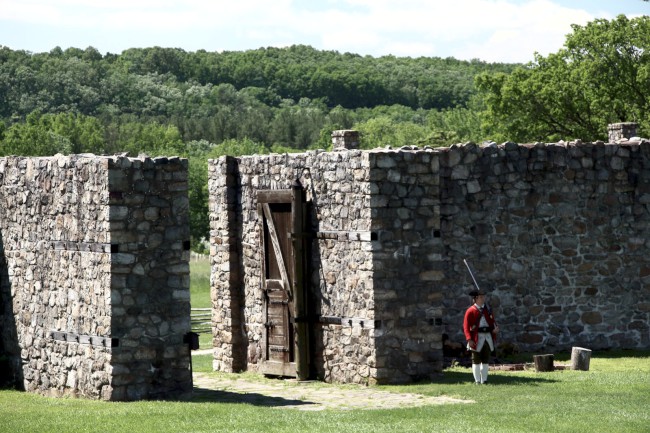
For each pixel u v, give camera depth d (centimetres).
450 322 2506
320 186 2262
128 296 1970
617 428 1573
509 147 2558
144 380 1984
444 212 2516
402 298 2150
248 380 2359
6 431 1623
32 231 2206
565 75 5647
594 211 2622
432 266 2180
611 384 2030
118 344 1961
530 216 2573
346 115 16438
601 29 5588
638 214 2652
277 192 2364
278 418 1678
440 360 2180
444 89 18238
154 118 16325
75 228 2055
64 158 2086
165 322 2005
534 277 2577
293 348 2359
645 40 5369
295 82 18738
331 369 2253
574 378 2134
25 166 2223
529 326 2575
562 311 2598
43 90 16288
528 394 1925
